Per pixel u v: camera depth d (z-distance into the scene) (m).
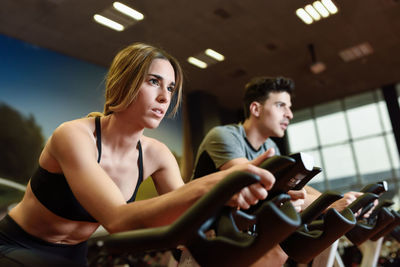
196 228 0.49
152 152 1.13
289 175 0.71
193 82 8.17
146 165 1.11
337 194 0.78
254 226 0.79
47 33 6.10
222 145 1.70
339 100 9.91
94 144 0.87
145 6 5.51
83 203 0.72
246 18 6.00
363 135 9.80
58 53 6.66
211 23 6.09
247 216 0.61
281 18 6.10
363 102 9.82
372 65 8.07
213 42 6.68
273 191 0.75
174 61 1.07
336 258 1.70
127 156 1.03
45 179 0.94
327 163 10.17
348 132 10.01
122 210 0.65
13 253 0.88
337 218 0.70
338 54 7.49
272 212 0.46
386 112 9.52
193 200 0.58
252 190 0.56
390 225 1.36
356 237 1.26
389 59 7.84
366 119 9.80
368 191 1.20
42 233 0.99
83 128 0.90
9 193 5.51
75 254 1.06
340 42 7.02
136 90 0.89
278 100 1.86
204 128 8.40
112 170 0.99
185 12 5.73
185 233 0.50
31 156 5.89
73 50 6.66
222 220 0.54
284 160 0.56
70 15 5.63
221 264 0.50
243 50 7.04
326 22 6.30
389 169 9.37
